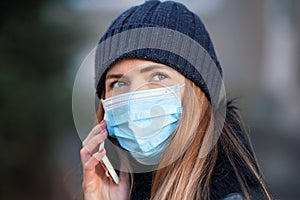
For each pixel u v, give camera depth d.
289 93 27.17
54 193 6.85
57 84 6.75
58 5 7.00
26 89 6.50
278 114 21.95
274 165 13.42
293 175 12.37
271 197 1.96
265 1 29.23
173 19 2.04
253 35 29.09
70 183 4.55
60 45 6.83
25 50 6.58
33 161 6.82
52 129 6.82
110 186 2.20
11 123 6.49
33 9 6.68
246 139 2.08
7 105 6.39
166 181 1.93
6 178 6.58
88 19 7.19
